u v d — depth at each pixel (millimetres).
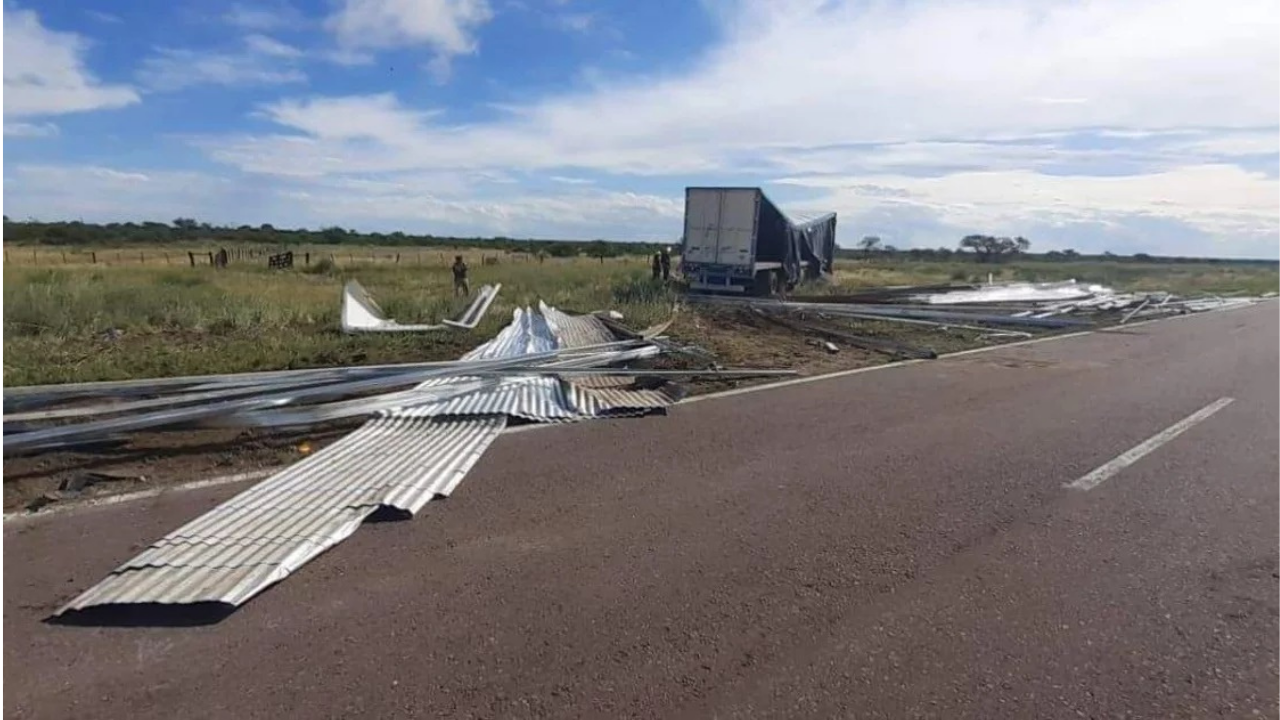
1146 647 3520
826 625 3623
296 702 2896
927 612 3781
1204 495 5703
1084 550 4609
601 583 3967
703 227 26469
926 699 3072
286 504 4895
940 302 24594
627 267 38688
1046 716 2994
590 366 10016
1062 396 9633
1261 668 3365
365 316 14773
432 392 7988
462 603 3711
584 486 5500
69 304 13883
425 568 4078
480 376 8930
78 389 6711
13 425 6090
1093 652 3465
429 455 6102
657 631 3514
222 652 3219
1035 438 7332
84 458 5742
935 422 7914
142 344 11359
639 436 6996
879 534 4762
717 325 17188
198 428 6539
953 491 5637
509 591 3848
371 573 4004
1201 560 4504
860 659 3344
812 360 12500
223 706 2857
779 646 3426
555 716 2875
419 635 3404
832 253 35531
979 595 3982
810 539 4648
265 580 3801
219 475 5516
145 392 7082
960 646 3480
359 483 5332
